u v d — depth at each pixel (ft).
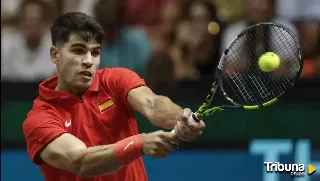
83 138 29.89
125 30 59.41
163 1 59.72
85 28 29.12
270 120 55.88
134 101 30.37
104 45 59.11
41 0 59.77
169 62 59.06
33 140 28.86
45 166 30.04
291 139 55.83
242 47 44.11
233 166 55.62
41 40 59.52
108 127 30.32
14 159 55.36
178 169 55.42
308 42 58.85
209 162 55.52
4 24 59.57
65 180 30.09
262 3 59.06
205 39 58.90
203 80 58.23
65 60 29.45
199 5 59.06
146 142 25.89
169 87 58.08
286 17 59.31
